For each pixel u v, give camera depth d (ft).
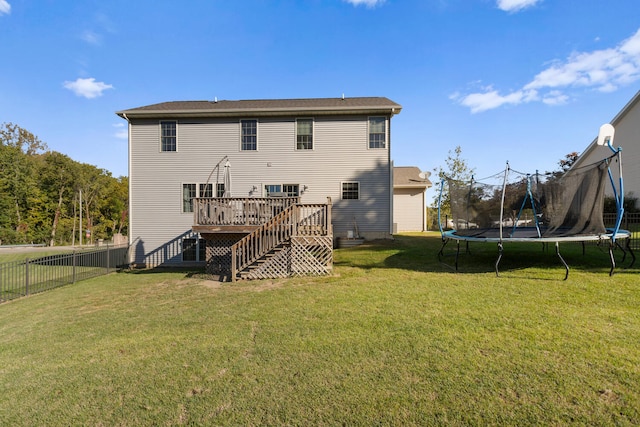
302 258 29.96
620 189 21.91
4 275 42.78
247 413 8.72
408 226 71.10
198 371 11.31
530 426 7.68
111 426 8.50
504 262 29.22
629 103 54.90
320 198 46.88
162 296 24.98
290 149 47.16
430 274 25.81
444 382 9.71
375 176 46.62
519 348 11.69
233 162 47.26
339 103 49.65
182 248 46.68
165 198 47.06
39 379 11.31
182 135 47.37
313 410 8.72
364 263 33.01
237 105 49.62
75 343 15.02
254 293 23.45
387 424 8.01
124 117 47.14
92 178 152.56
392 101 50.47
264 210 35.53
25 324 19.15
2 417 9.08
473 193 31.17
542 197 27.07
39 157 152.56
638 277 21.15
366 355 11.82
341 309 17.69
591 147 65.77
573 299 17.16
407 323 14.85
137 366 11.98
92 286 32.19
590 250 33.09
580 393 8.84
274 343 13.43
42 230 131.75
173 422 8.52
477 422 7.92
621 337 12.23
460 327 14.01
